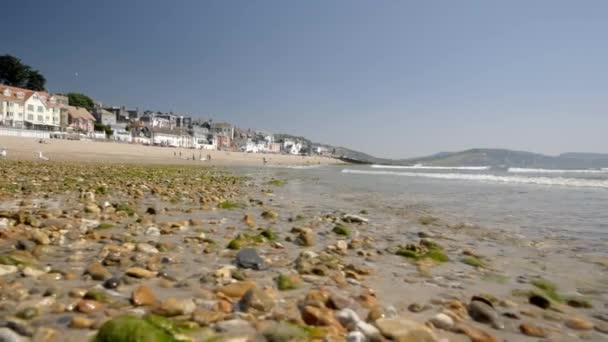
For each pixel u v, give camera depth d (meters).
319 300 3.32
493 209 11.30
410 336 2.63
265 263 4.67
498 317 3.21
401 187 20.72
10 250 4.57
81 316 2.75
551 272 4.82
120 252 4.82
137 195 11.86
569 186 22.50
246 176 30.02
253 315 2.96
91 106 125.12
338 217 9.11
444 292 3.93
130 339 2.21
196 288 3.58
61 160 41.59
